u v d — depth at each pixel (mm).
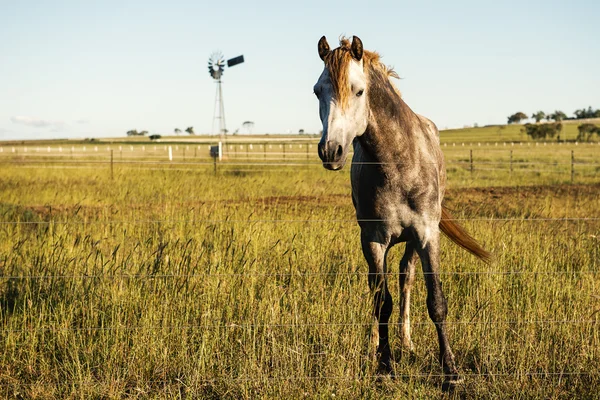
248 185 16344
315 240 7066
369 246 4520
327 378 4086
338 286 5227
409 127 4391
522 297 5289
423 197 4320
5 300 5371
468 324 4762
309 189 15797
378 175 4320
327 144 3752
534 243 6965
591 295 5211
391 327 5262
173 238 7551
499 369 4312
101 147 78562
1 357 4496
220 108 46406
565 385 4141
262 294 5238
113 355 4414
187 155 44750
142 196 13961
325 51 4219
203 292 5180
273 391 3979
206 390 4184
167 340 4566
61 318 4879
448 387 4133
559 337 4617
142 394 4098
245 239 7027
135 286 5199
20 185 16219
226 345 4559
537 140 91188
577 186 17500
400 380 4172
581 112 157000
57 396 4086
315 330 4680
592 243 7496
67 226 8078
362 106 4023
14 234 8258
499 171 25641
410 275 5000
